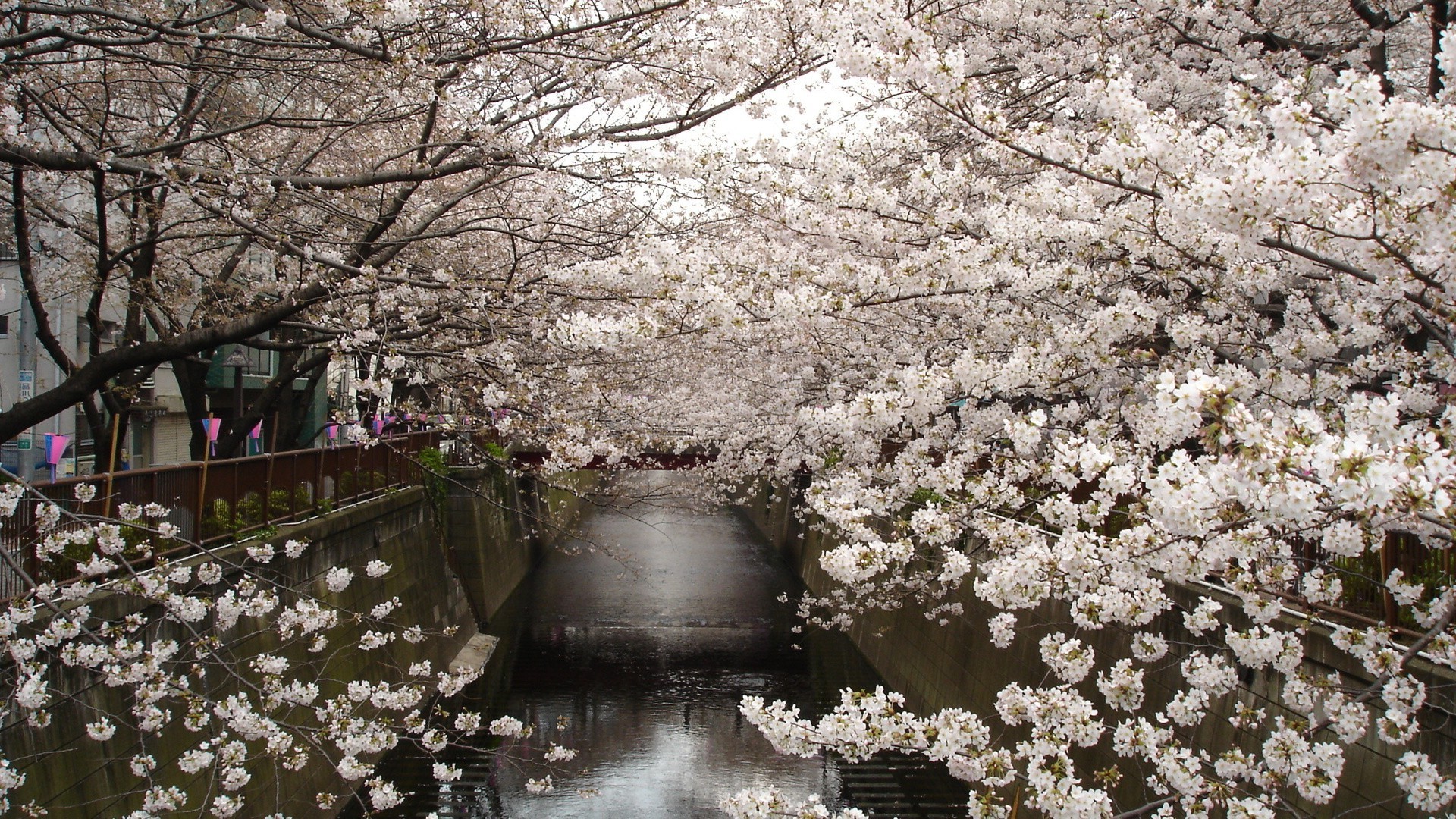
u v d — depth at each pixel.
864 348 8.45
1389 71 8.83
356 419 13.90
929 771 13.75
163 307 11.49
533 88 8.70
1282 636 4.74
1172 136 4.43
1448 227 3.49
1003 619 5.48
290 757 6.99
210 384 22.94
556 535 33.31
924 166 6.34
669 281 5.72
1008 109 9.62
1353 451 2.81
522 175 8.84
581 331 5.52
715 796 12.99
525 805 12.61
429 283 8.34
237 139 9.88
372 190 10.04
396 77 7.35
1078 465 4.25
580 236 10.20
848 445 8.52
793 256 6.50
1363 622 6.60
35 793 6.61
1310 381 5.45
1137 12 8.29
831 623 15.36
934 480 5.11
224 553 9.67
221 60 8.44
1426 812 5.81
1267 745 4.57
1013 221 5.97
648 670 18.61
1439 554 6.20
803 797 12.91
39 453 16.89
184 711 8.64
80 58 8.13
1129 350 6.04
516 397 9.17
